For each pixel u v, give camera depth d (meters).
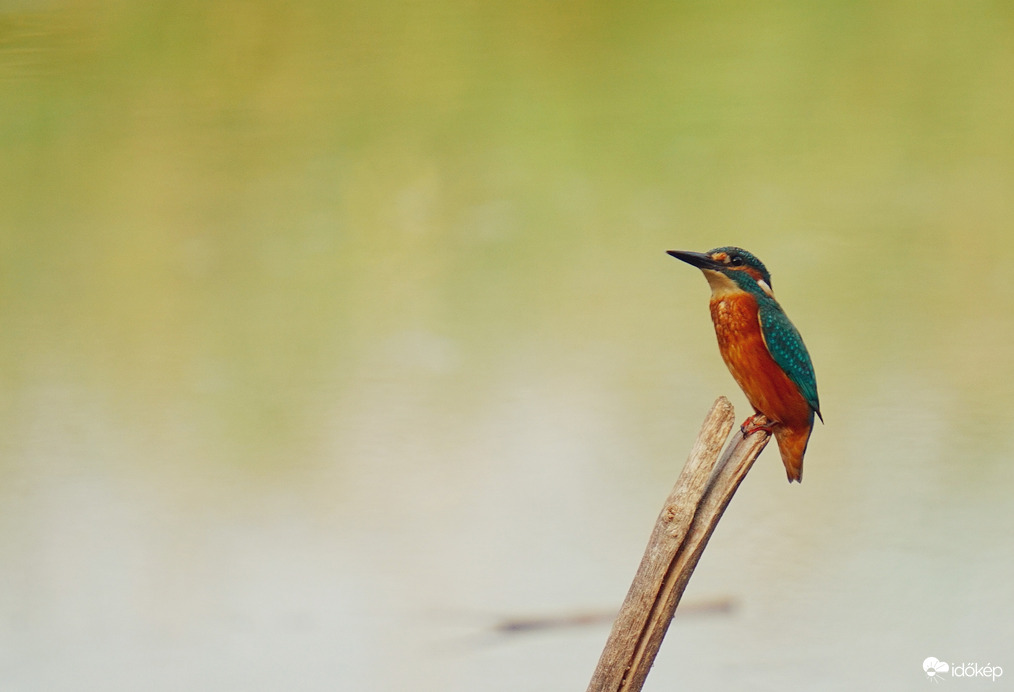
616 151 15.88
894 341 10.70
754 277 9.41
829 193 14.50
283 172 15.62
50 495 9.88
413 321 11.83
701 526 9.23
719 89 17.55
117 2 17.48
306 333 11.64
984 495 9.80
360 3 18.64
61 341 11.59
